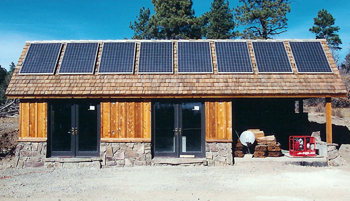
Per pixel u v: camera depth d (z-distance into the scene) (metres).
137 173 11.10
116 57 13.12
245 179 10.23
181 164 12.09
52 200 8.23
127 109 12.32
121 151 12.20
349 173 11.04
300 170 11.49
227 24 37.16
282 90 12.20
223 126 12.28
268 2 33.34
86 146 12.45
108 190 9.11
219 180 10.12
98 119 12.44
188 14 34.78
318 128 15.97
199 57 13.13
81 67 12.73
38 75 12.57
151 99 12.39
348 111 27.06
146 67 12.73
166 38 34.41
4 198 8.41
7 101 27.28
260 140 12.98
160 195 8.59
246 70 12.67
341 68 37.66
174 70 12.77
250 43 13.86
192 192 8.84
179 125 12.46
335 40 38.78
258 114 16.19
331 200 8.14
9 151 14.05
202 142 12.43
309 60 13.13
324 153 12.57
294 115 16.02
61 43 13.78
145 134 12.27
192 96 12.12
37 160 12.16
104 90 12.14
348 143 14.38
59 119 12.47
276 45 13.73
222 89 12.18
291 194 8.63
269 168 11.72
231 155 12.15
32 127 12.27
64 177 10.70
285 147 15.10
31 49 13.49
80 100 12.47
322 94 12.23
